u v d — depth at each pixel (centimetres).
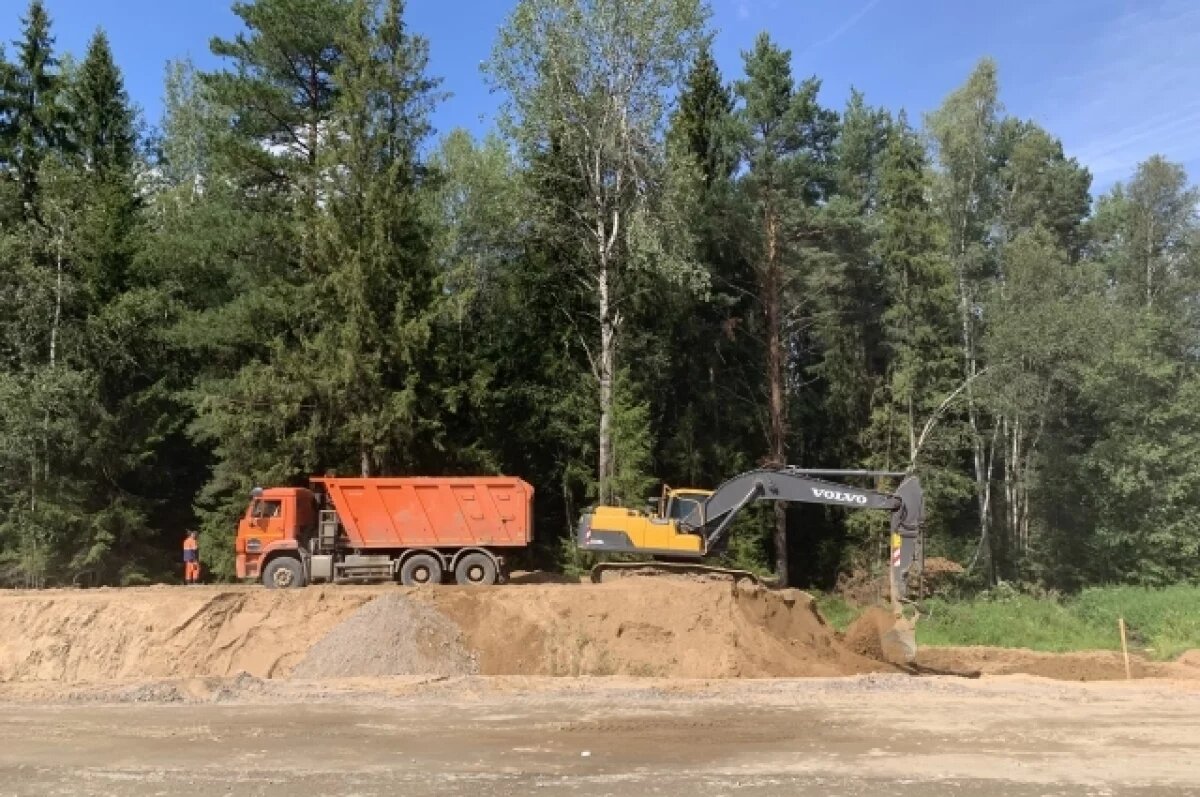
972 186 4166
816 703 1386
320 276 2738
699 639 1822
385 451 2620
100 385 3133
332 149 2791
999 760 1034
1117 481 3494
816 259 3706
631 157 2978
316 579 2267
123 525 3077
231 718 1292
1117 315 3672
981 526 3788
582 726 1220
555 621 1855
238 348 2991
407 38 2933
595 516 2119
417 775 974
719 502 2061
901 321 3728
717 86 3788
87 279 3197
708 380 3684
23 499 2934
